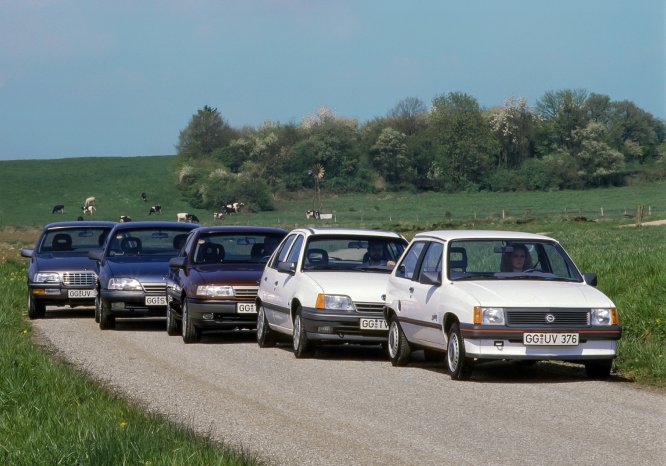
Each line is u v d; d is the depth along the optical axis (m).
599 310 33.75
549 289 34.62
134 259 56.81
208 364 39.09
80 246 65.62
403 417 26.95
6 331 48.25
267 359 41.16
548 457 21.77
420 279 38.06
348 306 40.62
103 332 53.09
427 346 36.94
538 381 34.12
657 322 41.38
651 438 23.89
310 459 21.72
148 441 21.56
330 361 40.72
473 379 34.81
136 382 33.75
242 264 50.25
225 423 26.12
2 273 90.56
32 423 24.64
